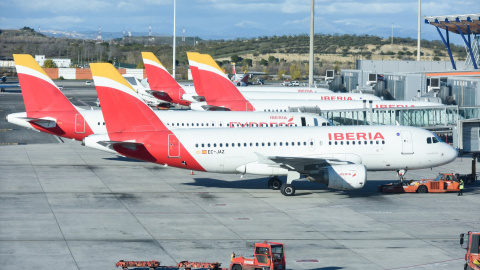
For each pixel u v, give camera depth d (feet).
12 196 479.82
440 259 339.77
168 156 504.43
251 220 422.00
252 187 539.29
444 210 460.14
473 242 309.22
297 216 435.94
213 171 515.91
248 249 352.90
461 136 584.40
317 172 495.00
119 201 472.03
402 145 522.06
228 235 382.63
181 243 363.35
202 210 449.06
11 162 639.35
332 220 425.69
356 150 517.14
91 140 503.61
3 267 312.71
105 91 497.05
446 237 385.29
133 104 501.56
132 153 502.79
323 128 526.57
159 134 504.02
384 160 522.06
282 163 491.72
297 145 514.27
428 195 517.96
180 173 600.39
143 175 584.81
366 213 448.24
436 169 650.02
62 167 617.21
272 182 531.91
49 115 609.42
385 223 418.92
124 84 498.69
